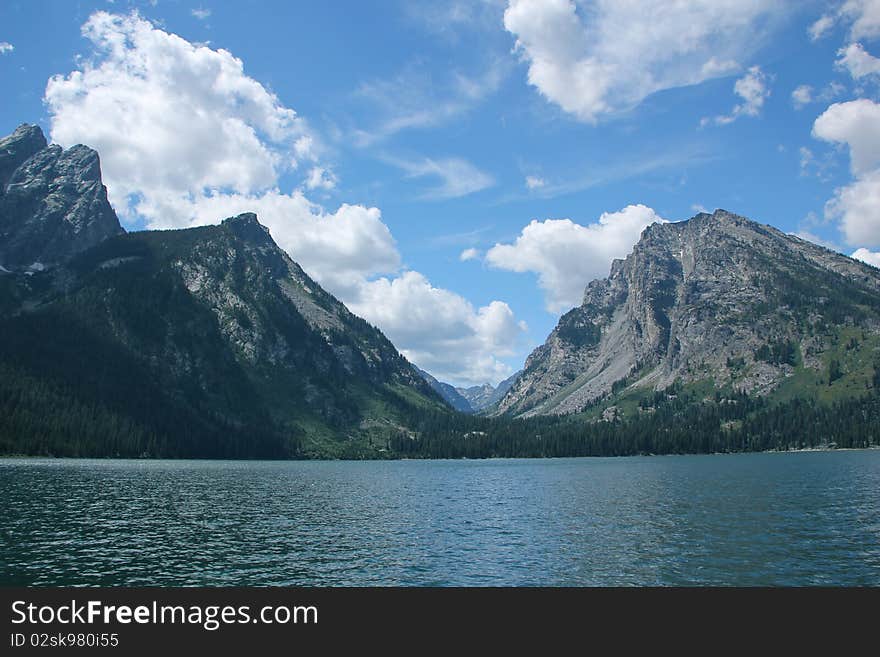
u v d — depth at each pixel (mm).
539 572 60281
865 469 186375
